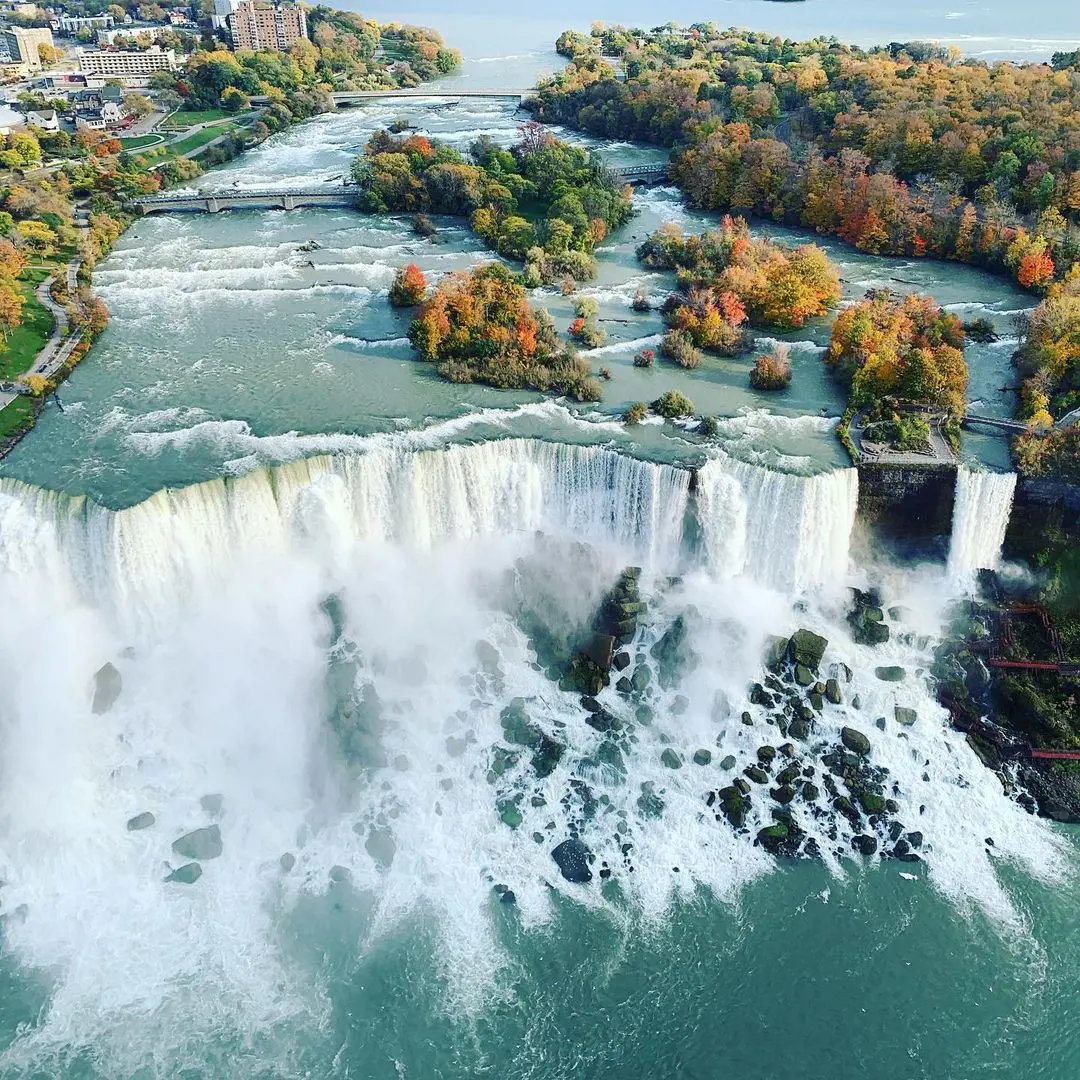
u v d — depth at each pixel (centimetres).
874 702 8981
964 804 8338
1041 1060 6756
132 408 11131
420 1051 6831
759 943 7450
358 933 7481
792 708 8912
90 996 7088
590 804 8312
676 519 9869
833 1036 6894
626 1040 6888
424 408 11050
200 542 9469
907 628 9544
